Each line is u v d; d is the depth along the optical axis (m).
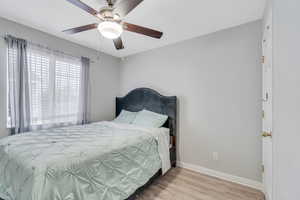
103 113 3.46
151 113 2.91
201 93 2.57
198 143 2.59
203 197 1.89
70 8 1.83
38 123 2.43
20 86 2.19
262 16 1.96
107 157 1.54
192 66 2.67
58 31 2.44
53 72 2.58
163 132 2.50
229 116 2.30
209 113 2.48
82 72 2.99
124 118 3.14
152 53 3.21
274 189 1.16
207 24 2.19
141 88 3.25
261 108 2.04
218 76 2.40
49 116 2.55
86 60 3.04
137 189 1.78
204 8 1.81
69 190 1.18
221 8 1.81
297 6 1.06
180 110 2.80
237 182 2.22
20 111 2.19
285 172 1.07
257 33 2.07
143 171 1.91
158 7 1.79
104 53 3.47
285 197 1.07
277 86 1.11
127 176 1.69
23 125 2.23
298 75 1.04
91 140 1.83
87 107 3.09
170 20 2.08
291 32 1.07
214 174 2.42
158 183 2.20
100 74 3.39
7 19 2.10
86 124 2.85
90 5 1.72
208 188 2.08
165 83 3.01
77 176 1.26
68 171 1.21
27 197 1.10
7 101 2.15
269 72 1.46
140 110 3.23
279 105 1.10
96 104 3.31
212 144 2.45
